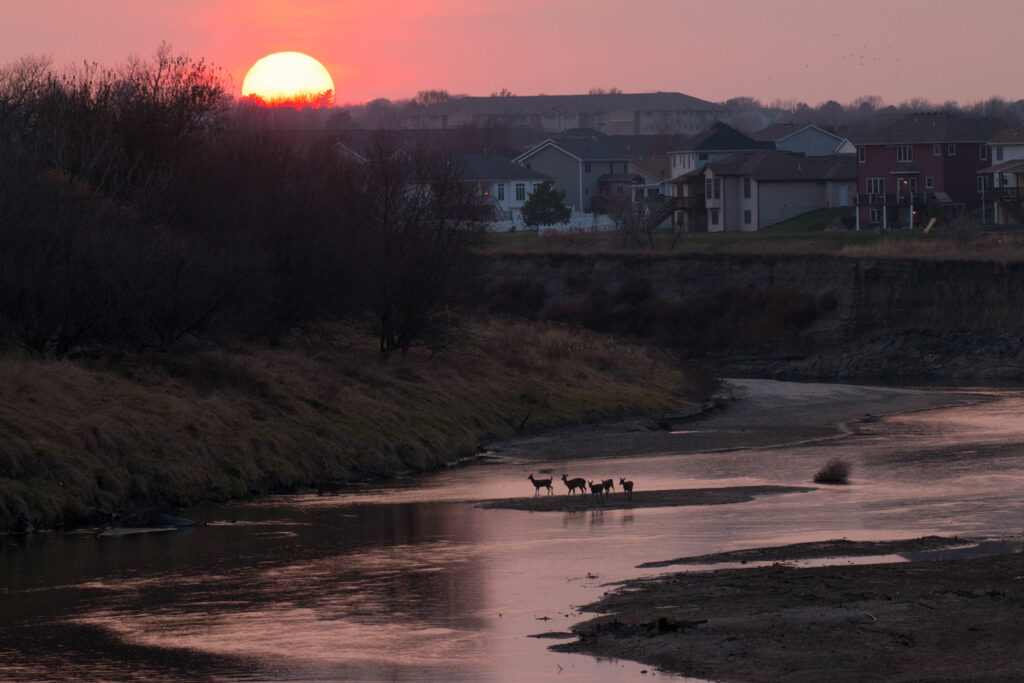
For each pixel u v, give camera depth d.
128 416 56.59
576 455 69.19
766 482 56.88
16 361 59.69
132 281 66.44
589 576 36.00
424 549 40.88
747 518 46.06
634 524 45.25
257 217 80.50
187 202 79.69
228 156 85.25
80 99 85.56
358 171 89.06
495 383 84.31
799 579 33.91
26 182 66.25
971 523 44.00
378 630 30.25
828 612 29.83
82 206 68.69
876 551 38.69
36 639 29.83
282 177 84.94
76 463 51.09
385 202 86.69
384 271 83.94
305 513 49.56
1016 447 68.12
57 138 81.06
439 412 74.31
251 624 31.08
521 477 60.62
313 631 30.31
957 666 25.67
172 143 85.38
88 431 53.06
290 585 35.53
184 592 34.78
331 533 44.41
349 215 84.38
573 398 86.56
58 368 60.38
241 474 56.41
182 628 30.80
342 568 37.88
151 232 70.50
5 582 36.44
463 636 29.53
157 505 51.88
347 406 69.06
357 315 87.75
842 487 54.34
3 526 46.03
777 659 26.44
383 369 80.12
